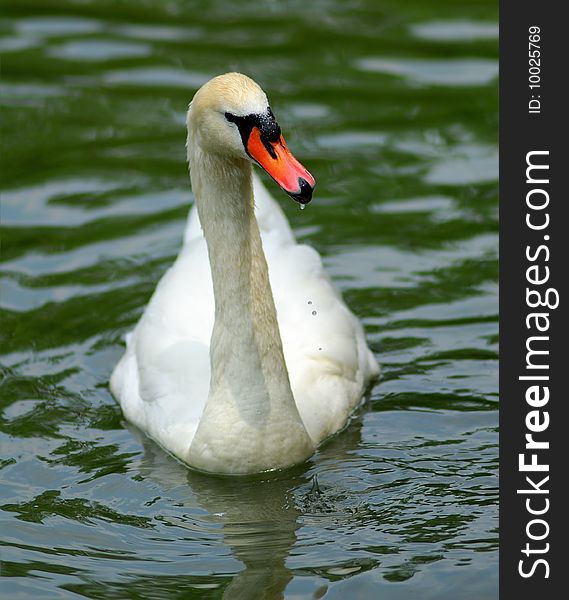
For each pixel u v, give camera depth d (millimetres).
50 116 20594
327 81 21547
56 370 14281
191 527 11211
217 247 11789
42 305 15477
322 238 16984
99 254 16594
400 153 19141
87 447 12836
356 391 13539
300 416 12586
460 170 18594
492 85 21266
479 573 10242
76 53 22797
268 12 24750
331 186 18234
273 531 11086
